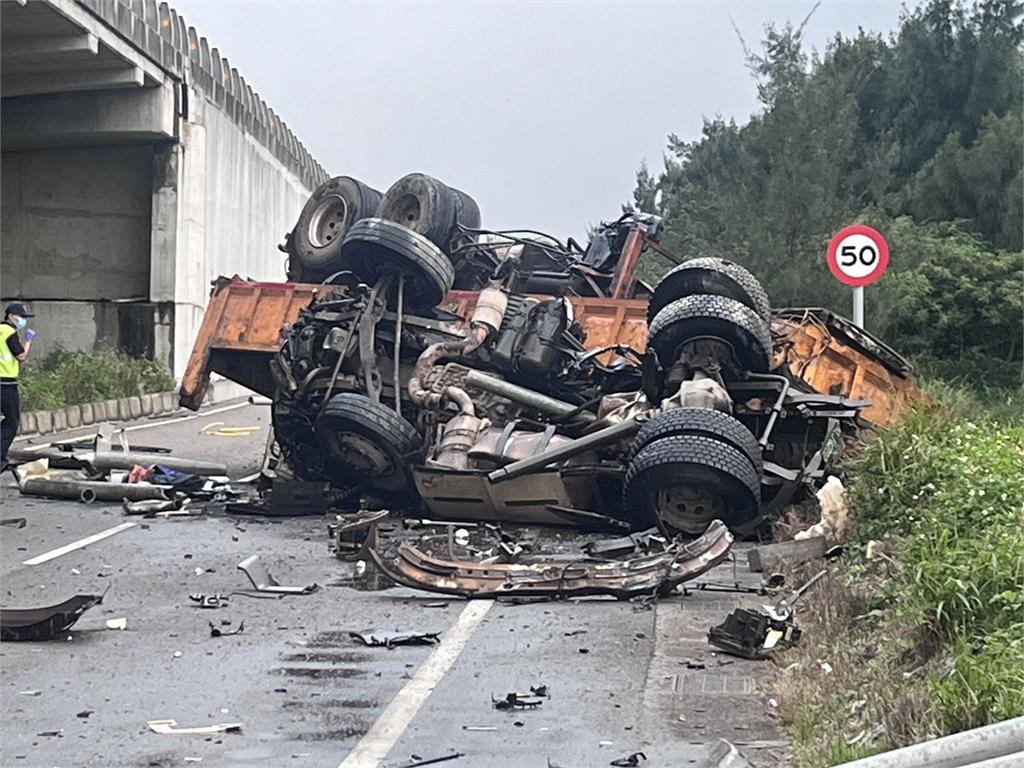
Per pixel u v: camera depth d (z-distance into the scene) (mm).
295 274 20062
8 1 27312
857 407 13922
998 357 26750
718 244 26641
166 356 36844
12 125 35156
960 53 36062
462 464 14508
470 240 18609
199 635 9594
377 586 11414
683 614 10250
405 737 7098
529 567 11141
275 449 17266
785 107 25922
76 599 9555
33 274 37469
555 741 7031
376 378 15875
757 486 12805
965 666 6531
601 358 17016
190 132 37312
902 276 25719
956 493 10039
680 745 6953
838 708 7230
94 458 17969
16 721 7371
